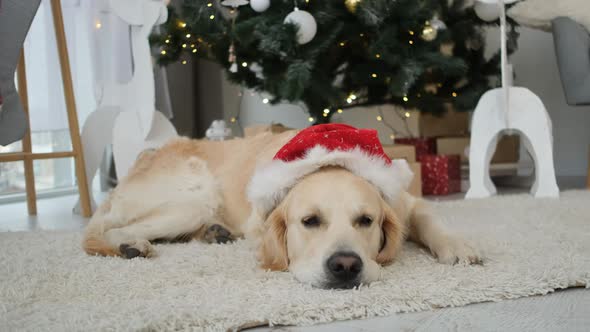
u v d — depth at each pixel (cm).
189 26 451
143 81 411
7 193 518
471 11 491
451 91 488
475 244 215
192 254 238
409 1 429
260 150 277
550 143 408
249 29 417
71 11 479
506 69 421
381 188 218
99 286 192
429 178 485
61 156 396
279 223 214
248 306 164
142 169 290
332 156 214
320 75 444
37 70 464
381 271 198
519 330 147
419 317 160
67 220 391
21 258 236
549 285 179
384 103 498
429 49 444
